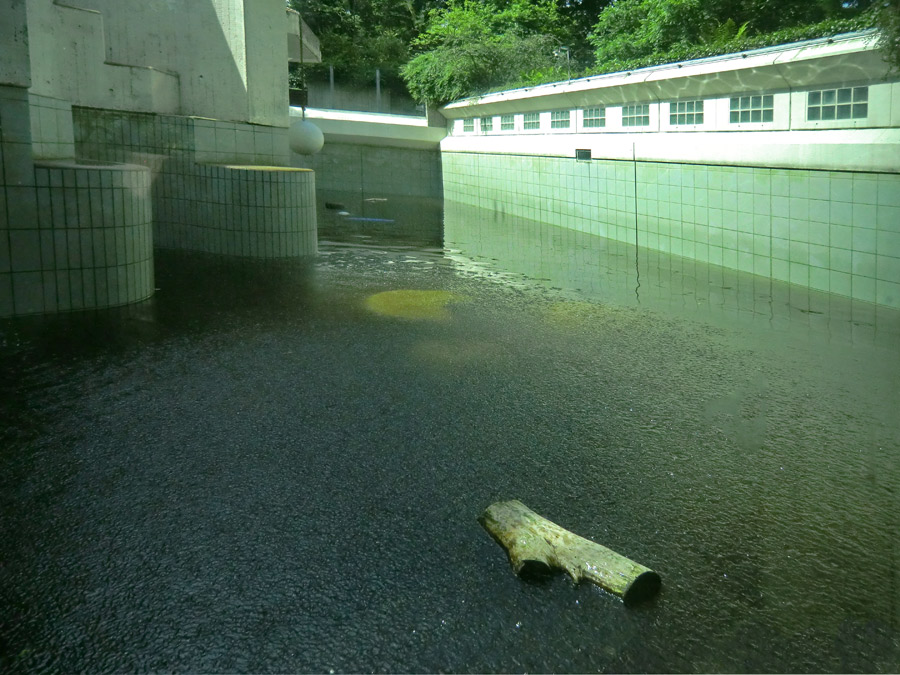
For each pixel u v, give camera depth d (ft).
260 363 17.52
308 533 10.21
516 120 49.98
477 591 9.02
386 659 7.84
